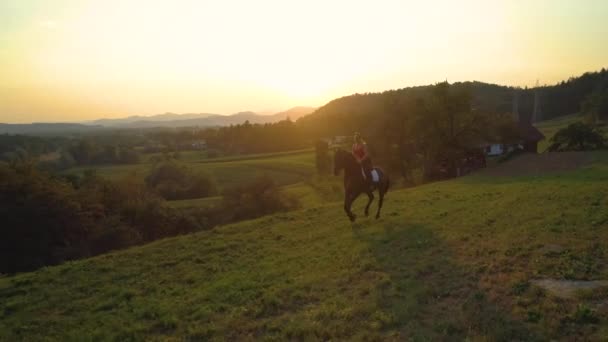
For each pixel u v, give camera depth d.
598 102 91.06
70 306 10.18
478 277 9.45
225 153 136.12
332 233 15.82
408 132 53.75
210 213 47.53
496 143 58.56
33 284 12.11
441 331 7.06
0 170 29.08
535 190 21.83
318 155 63.22
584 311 7.09
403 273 10.26
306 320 8.00
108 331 8.39
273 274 11.22
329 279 10.37
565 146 56.78
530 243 11.62
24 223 26.91
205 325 8.26
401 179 58.03
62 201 29.31
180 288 10.80
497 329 6.83
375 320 7.71
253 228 18.03
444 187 29.17
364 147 16.91
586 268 9.35
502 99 144.12
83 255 27.75
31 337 8.52
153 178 76.62
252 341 7.50
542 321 7.00
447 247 12.22
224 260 13.24
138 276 12.30
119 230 31.00
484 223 14.84
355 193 16.73
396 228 15.55
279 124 148.38
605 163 35.84
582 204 16.42
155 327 8.48
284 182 76.69
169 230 39.59
